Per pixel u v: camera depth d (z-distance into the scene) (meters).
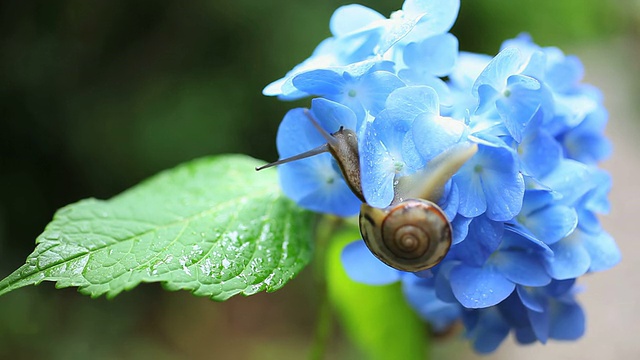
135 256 0.35
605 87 1.49
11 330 0.91
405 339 0.42
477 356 0.90
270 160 1.02
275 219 0.38
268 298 1.09
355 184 0.34
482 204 0.34
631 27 1.67
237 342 1.02
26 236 1.02
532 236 0.34
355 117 0.34
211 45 1.01
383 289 0.42
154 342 1.00
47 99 1.01
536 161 0.35
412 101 0.34
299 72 0.34
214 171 0.40
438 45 0.35
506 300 0.37
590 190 0.36
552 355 0.85
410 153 0.34
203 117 0.98
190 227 0.37
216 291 0.35
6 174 1.01
